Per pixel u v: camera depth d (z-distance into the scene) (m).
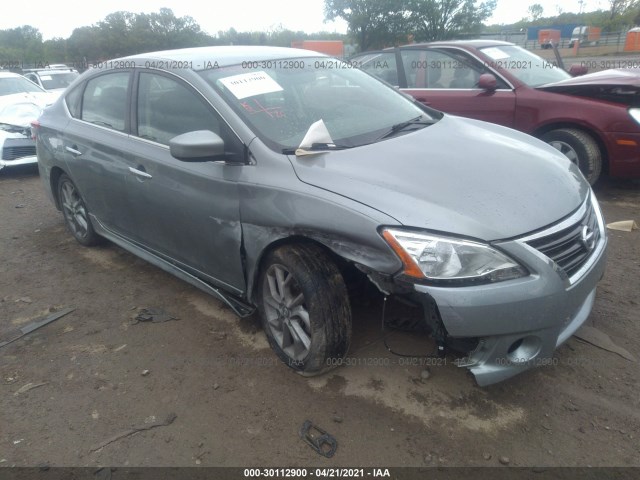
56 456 2.46
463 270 2.24
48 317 3.63
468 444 2.40
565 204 2.54
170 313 3.59
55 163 4.48
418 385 2.76
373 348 3.03
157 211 3.41
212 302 3.70
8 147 7.32
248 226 2.82
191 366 3.03
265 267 2.88
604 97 5.16
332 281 2.60
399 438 2.45
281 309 2.86
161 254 3.68
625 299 3.45
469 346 2.40
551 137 5.39
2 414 2.74
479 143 3.01
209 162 3.00
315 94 3.33
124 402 2.78
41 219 5.64
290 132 2.95
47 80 13.03
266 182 2.72
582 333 3.11
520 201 2.45
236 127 2.90
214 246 3.09
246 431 2.54
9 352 3.26
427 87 6.15
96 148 3.86
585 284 2.47
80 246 4.84
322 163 2.68
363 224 2.37
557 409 2.57
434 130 3.20
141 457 2.43
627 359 2.88
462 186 2.49
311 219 2.53
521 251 2.27
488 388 2.71
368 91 3.61
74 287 4.05
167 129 3.31
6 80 9.22
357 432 2.49
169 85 3.34
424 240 2.26
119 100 3.77
